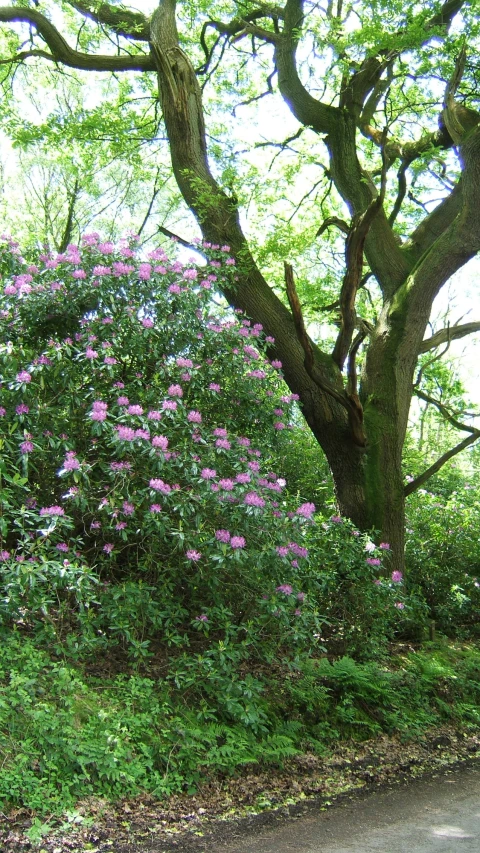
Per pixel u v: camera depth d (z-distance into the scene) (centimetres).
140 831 452
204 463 632
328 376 938
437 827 495
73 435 636
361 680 693
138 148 1166
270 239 1018
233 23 1111
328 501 1056
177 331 694
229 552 595
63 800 455
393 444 957
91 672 586
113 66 1020
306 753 609
